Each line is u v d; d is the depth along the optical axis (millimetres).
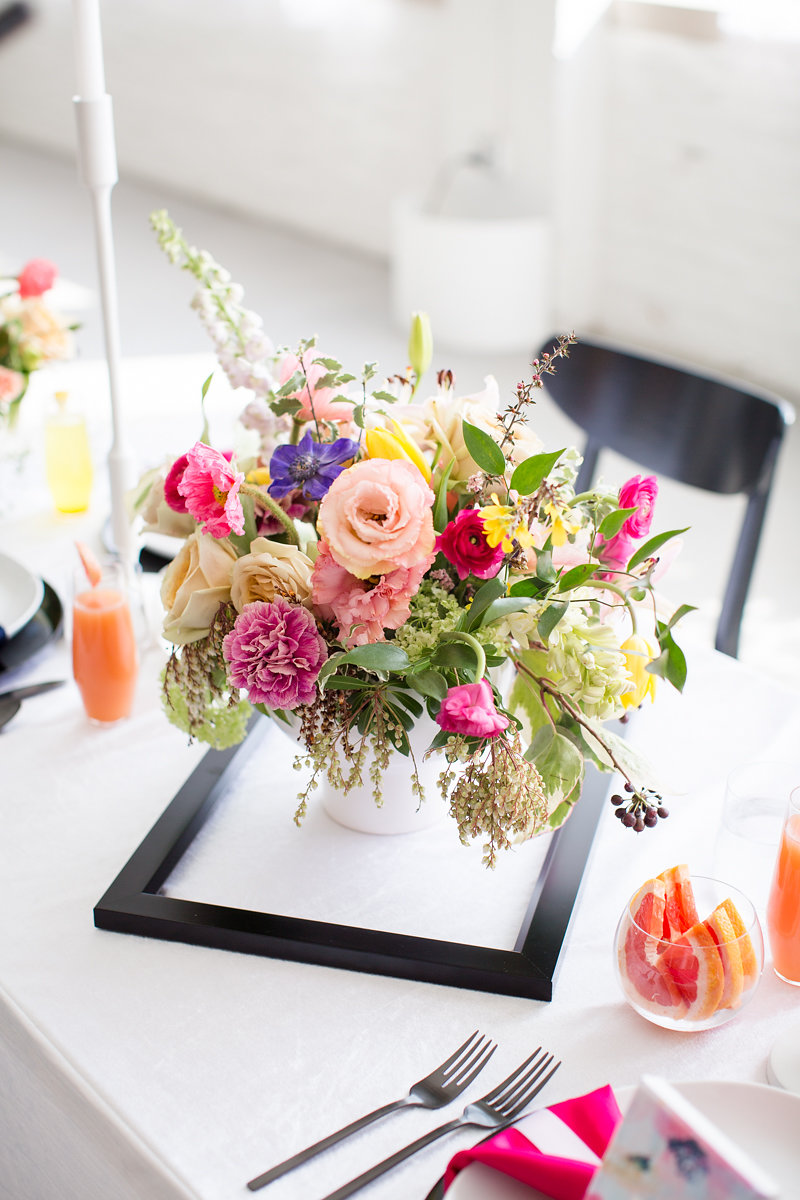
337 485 815
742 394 1669
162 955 923
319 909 959
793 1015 870
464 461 917
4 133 7926
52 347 1805
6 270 5152
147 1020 862
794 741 1172
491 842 822
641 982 835
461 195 4707
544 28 4387
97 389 2100
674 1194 551
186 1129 776
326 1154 757
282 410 938
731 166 4062
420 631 856
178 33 6262
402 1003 880
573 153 4523
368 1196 729
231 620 901
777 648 2721
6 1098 958
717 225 4188
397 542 799
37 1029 853
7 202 6387
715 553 3137
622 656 874
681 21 4066
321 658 838
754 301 4156
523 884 992
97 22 1228
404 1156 745
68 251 5543
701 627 2779
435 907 964
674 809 1083
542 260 4531
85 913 961
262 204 6254
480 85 4727
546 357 861
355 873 1001
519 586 858
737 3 3906
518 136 4695
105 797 1094
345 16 5379
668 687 1256
